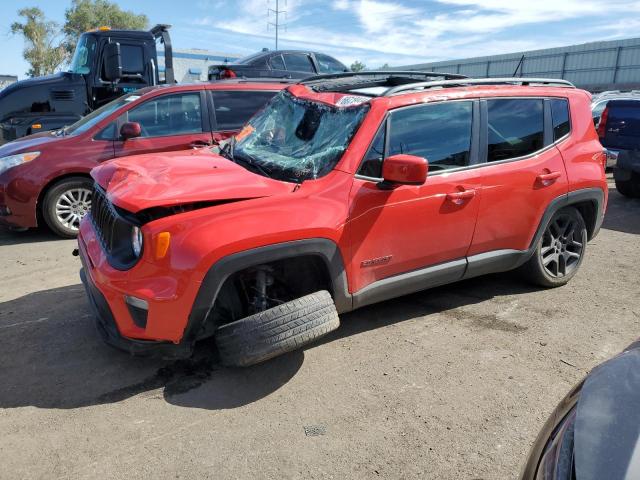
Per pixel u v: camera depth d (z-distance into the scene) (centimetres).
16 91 843
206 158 370
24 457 255
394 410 297
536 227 424
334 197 322
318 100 387
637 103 943
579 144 445
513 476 249
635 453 146
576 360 352
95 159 619
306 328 295
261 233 290
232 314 316
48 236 643
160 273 281
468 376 331
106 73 898
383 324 401
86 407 295
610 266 540
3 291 457
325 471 250
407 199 346
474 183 378
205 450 262
